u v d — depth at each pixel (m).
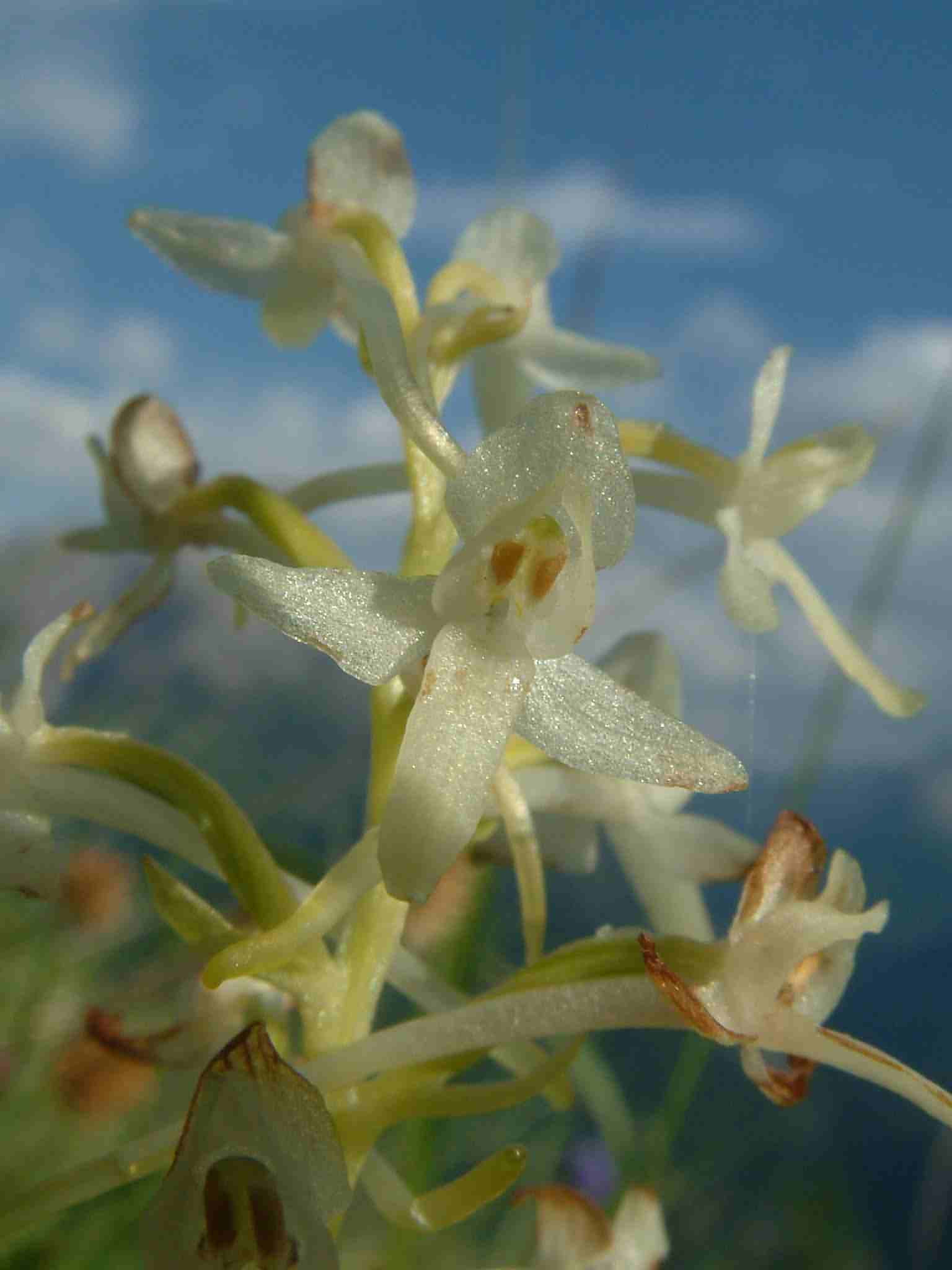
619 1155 0.10
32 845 0.05
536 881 0.06
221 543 0.06
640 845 0.07
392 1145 0.11
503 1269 0.10
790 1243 0.16
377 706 0.05
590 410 0.05
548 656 0.05
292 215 0.06
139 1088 0.10
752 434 0.06
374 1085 0.05
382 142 0.06
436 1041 0.05
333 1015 0.05
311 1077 0.05
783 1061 0.05
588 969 0.05
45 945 0.10
